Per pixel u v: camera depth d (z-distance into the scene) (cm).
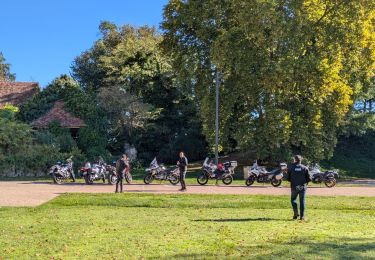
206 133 3862
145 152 5262
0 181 3216
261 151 3622
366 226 1409
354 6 3475
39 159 3894
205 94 3925
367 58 3688
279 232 1281
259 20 3244
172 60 4619
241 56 3400
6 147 3944
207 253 1011
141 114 4919
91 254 1011
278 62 3356
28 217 1602
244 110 3881
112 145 5091
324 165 4962
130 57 5484
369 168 5041
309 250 1037
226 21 3769
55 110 4769
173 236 1219
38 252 1039
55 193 2344
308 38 3450
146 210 1805
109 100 4866
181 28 4116
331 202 2019
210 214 1689
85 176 2955
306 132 3584
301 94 3672
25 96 5691
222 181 3119
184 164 2500
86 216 1625
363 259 957
